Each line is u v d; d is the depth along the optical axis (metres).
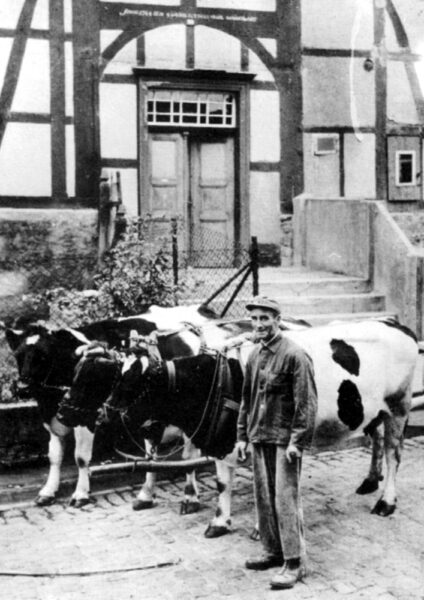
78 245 12.41
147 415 6.50
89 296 10.20
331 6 14.47
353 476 8.54
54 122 13.18
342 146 14.67
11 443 8.81
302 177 14.54
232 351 7.01
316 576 6.09
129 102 13.60
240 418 6.25
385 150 14.82
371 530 7.00
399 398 7.55
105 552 6.67
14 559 6.55
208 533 6.93
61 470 8.59
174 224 11.30
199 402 6.67
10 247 12.14
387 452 7.50
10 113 12.97
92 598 5.83
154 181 14.03
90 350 7.04
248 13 14.11
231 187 14.40
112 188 11.59
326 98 14.55
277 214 14.51
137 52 13.59
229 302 10.51
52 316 10.11
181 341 7.80
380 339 7.44
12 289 12.13
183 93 14.05
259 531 6.22
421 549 6.59
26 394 7.96
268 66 14.28
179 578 6.13
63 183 13.27
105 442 6.47
